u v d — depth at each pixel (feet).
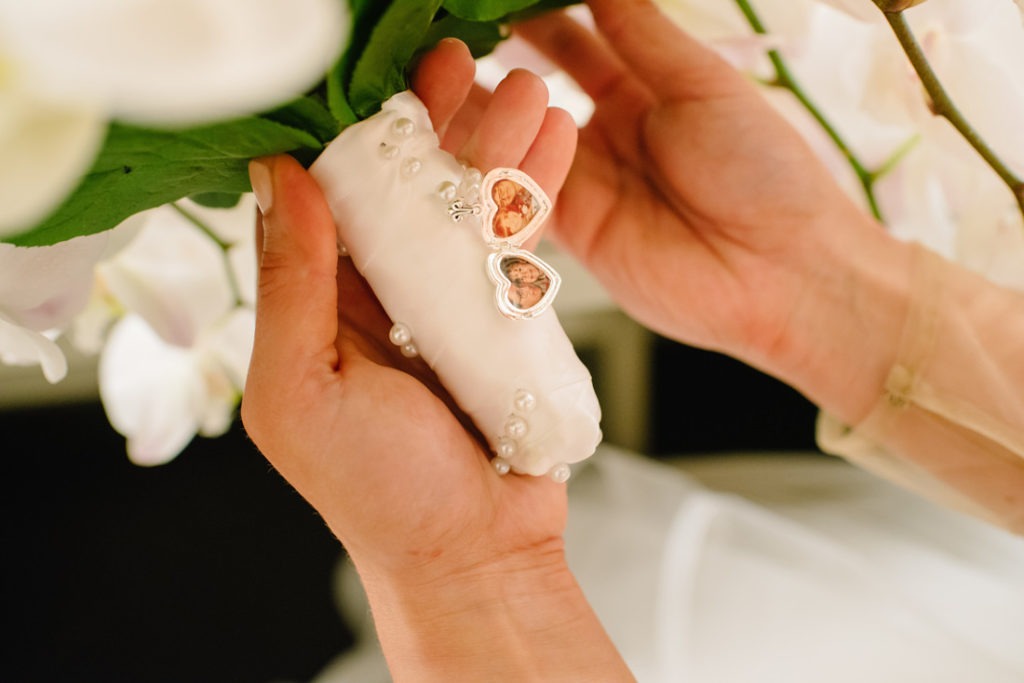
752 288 1.66
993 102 1.31
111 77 0.70
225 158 1.15
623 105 1.66
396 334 1.21
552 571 1.33
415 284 1.19
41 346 1.19
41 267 1.18
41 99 0.77
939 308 1.55
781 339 1.68
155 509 2.49
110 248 1.38
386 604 1.30
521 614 1.29
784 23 1.44
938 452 1.58
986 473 1.56
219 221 1.53
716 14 1.48
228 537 2.50
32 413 2.39
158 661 2.38
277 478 2.54
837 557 2.02
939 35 1.30
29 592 2.38
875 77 1.39
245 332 1.62
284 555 2.51
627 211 1.70
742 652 1.86
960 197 1.52
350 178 1.17
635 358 2.62
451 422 1.24
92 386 2.39
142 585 2.44
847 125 1.56
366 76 1.14
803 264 1.64
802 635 1.87
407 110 1.18
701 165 1.61
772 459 2.56
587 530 2.15
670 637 1.89
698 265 1.68
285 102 1.09
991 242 1.54
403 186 1.18
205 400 1.67
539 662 1.28
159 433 1.66
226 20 0.70
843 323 1.63
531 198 1.21
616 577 2.02
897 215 1.63
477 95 1.58
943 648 1.82
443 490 1.22
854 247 1.62
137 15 0.70
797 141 1.63
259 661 2.41
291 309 1.17
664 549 2.05
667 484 2.26
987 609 1.92
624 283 1.74
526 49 1.59
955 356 1.53
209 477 2.53
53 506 2.43
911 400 1.57
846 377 1.64
